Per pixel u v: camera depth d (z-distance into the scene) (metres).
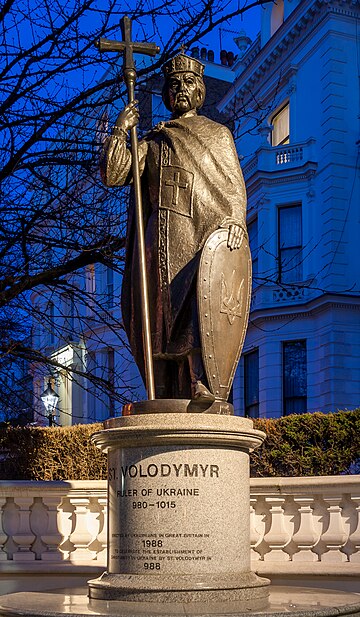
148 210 7.20
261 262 29.00
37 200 13.28
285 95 30.22
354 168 27.86
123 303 7.27
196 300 6.53
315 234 28.31
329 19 28.03
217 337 6.48
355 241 27.58
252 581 5.96
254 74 31.39
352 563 8.26
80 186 14.02
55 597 6.33
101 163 7.06
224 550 5.97
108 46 7.20
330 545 8.48
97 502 9.23
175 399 6.31
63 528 9.18
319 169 28.33
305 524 8.63
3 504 9.12
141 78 14.67
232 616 5.11
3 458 11.99
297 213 28.97
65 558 9.05
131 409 6.39
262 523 8.83
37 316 14.63
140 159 7.14
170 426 5.92
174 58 7.39
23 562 8.91
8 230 12.98
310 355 27.98
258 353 29.66
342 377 26.77
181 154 6.93
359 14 28.42
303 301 28.09
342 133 27.86
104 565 8.91
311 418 11.10
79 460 11.52
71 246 12.71
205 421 6.04
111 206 13.28
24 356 13.62
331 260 27.20
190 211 6.80
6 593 7.40
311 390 27.80
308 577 8.33
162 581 5.80
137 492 6.04
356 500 8.43
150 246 6.89
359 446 10.93
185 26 12.09
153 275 6.84
